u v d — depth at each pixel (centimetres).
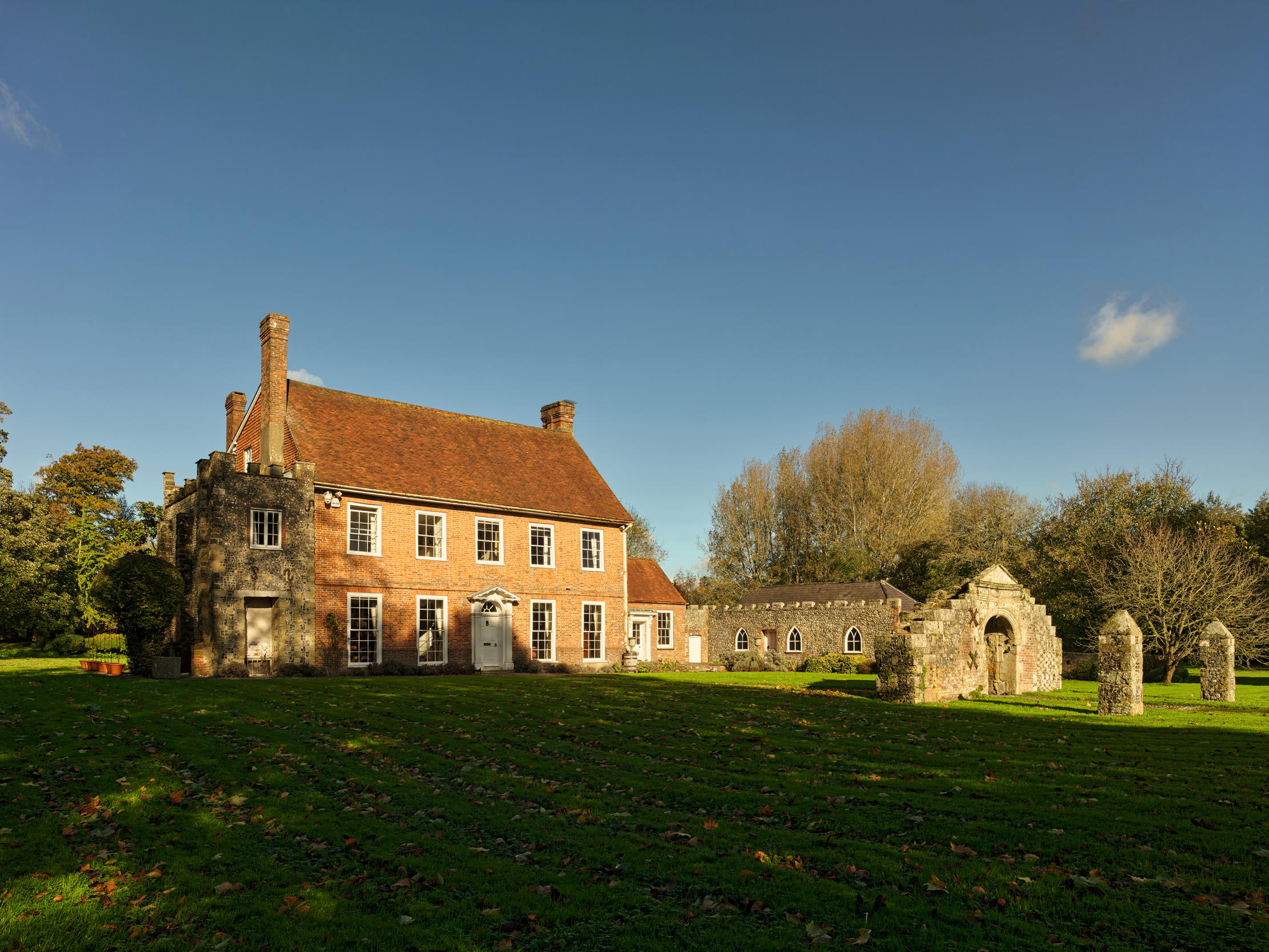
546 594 3472
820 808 915
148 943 583
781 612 4678
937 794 985
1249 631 3534
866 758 1234
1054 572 4625
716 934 587
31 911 628
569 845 790
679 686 2447
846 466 5772
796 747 1322
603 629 3659
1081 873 709
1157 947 561
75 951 569
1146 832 820
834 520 5884
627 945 573
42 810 904
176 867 732
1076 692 2812
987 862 730
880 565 5616
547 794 993
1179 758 1253
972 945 564
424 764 1174
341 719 1563
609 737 1396
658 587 4406
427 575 3120
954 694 2395
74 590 4022
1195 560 3675
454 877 706
